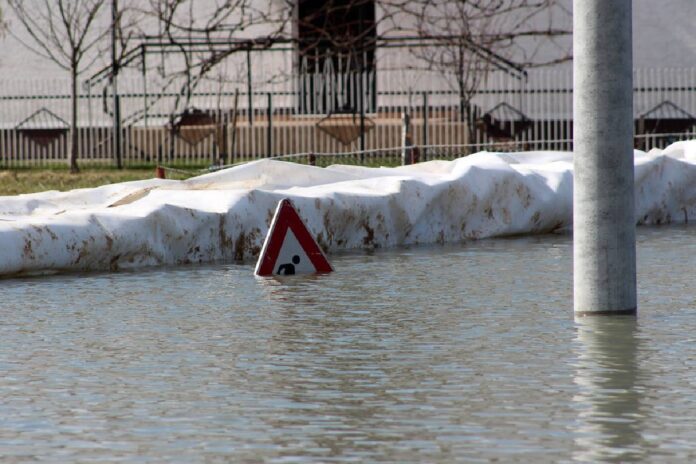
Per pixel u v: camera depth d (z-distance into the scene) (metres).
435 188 21.00
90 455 8.04
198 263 18.19
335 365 10.59
